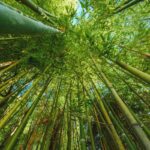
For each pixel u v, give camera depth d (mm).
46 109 3602
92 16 2947
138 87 3381
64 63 3084
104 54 2865
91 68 3340
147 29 3033
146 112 3777
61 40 2953
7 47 2973
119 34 3066
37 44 2896
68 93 3311
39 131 3348
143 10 3176
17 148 2912
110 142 3529
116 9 2863
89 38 2881
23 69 3252
